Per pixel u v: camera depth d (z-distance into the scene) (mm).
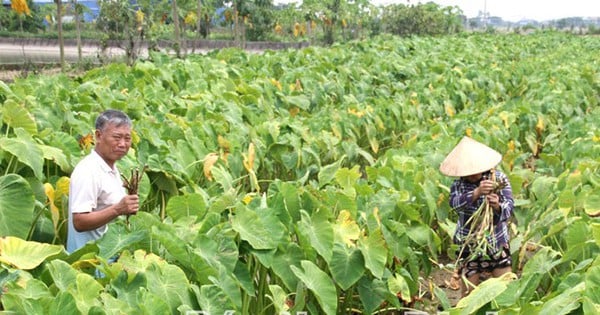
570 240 5527
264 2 48312
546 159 9773
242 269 4855
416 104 13328
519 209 7984
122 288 4176
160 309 3961
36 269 4391
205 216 5465
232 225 4953
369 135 10961
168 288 4258
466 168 5820
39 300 3740
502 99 16969
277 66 16469
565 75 18297
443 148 8625
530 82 17156
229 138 8398
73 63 27453
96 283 3996
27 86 9688
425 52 22219
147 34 25391
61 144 6590
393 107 12141
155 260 4477
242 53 17125
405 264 6508
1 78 22703
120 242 4598
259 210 5172
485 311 4555
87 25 55000
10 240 4309
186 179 6961
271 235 5039
